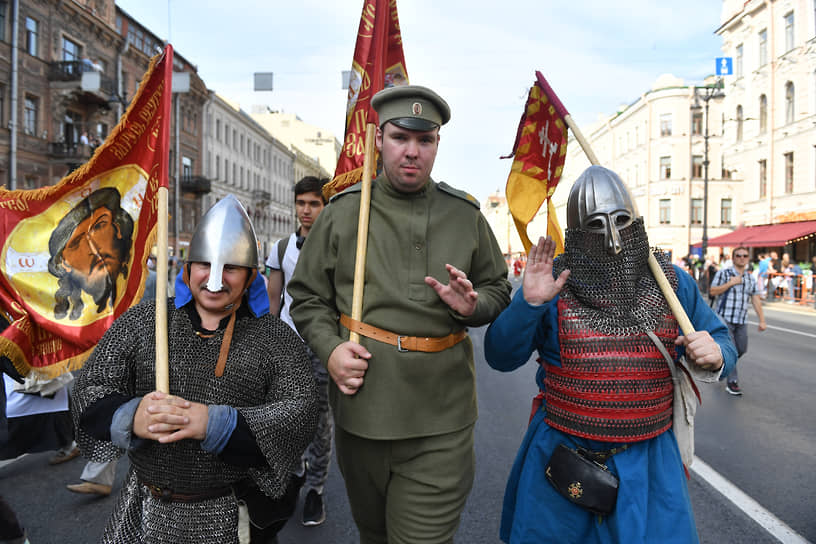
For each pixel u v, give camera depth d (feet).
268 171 186.80
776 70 83.20
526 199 8.41
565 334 6.08
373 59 8.91
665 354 5.98
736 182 127.75
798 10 78.69
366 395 6.63
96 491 11.78
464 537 10.25
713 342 5.88
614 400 5.88
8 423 10.91
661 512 5.80
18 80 77.82
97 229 8.79
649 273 6.42
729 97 95.96
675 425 6.27
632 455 5.96
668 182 127.85
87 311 8.77
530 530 6.16
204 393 5.94
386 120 6.84
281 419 5.77
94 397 5.65
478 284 7.56
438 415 6.71
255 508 6.24
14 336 8.55
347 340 6.89
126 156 8.57
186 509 5.92
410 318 6.70
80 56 89.81
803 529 10.50
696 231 128.06
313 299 7.31
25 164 79.41
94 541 9.94
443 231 7.13
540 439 6.43
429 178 7.38
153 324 6.14
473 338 37.58
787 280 68.18
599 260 6.04
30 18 80.12
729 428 16.94
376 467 6.78
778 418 18.04
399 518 6.68
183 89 43.68
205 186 124.88
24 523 10.62
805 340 35.96
